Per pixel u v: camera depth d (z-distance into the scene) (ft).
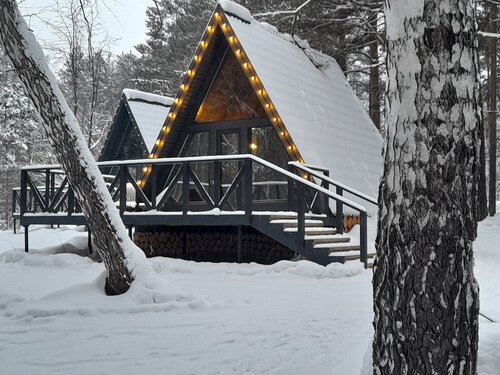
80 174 25.26
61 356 16.78
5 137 115.03
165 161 40.86
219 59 51.70
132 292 25.40
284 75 52.49
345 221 49.08
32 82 24.48
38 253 45.47
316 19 71.26
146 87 108.06
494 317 17.61
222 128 51.93
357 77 102.53
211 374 14.74
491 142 81.61
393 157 9.96
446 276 9.43
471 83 9.75
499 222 69.67
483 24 71.97
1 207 131.85
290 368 14.16
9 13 23.68
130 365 15.74
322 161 47.91
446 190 9.52
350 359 15.43
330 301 25.88
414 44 9.77
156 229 48.98
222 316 22.75
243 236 44.42
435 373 9.35
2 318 23.04
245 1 80.07
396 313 9.70
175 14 99.35
